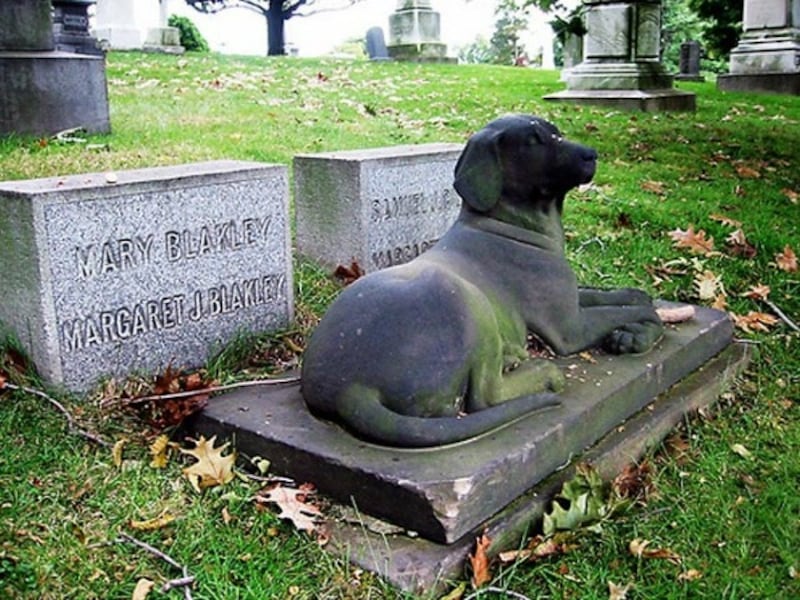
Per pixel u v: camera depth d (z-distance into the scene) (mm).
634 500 3293
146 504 3096
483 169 3705
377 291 3256
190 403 3521
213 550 2881
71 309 3682
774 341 4922
